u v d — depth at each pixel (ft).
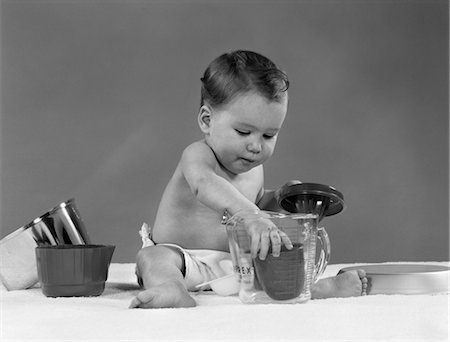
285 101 4.32
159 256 3.95
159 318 2.81
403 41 9.06
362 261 8.90
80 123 8.55
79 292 3.83
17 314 2.98
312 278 3.50
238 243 3.40
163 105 8.70
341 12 8.99
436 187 8.97
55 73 8.54
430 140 9.02
